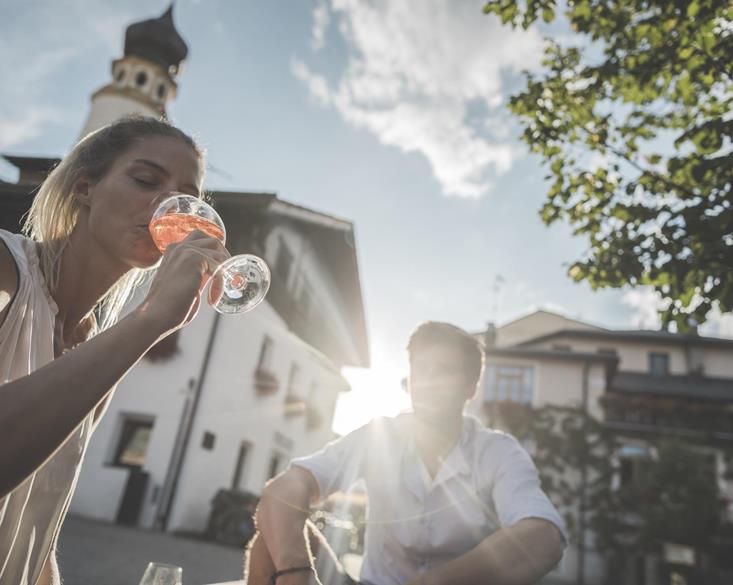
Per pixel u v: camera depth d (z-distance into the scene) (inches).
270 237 635.5
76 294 44.9
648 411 936.3
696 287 123.7
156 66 1056.8
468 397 75.7
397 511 72.4
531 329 1327.5
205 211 44.0
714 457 829.2
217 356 553.9
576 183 151.2
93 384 27.5
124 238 41.9
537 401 926.4
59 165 45.8
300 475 66.1
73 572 220.2
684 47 132.6
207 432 542.3
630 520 812.0
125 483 494.6
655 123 151.7
